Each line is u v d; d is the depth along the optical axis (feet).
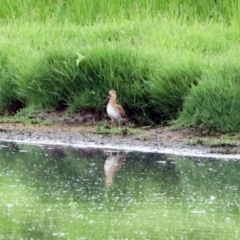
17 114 82.02
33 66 82.64
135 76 79.66
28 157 67.46
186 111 75.51
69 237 46.50
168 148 71.61
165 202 54.34
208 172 62.90
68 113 80.23
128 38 90.53
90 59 80.89
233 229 48.57
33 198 54.75
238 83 75.25
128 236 46.88
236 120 73.31
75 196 55.31
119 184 58.70
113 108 76.13
